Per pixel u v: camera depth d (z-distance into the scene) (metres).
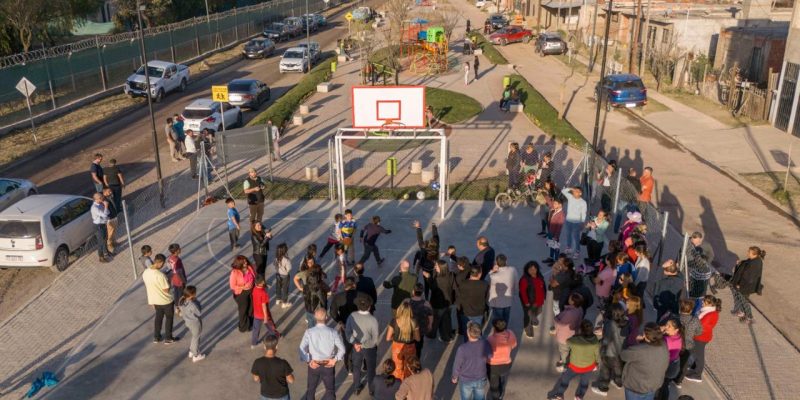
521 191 19.00
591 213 17.77
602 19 54.28
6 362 11.23
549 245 14.25
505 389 9.98
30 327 12.42
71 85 33.75
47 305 13.27
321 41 58.91
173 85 36.06
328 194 19.78
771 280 14.38
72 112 32.12
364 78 38.06
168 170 22.80
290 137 26.98
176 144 24.23
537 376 10.34
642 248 11.65
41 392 10.17
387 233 15.73
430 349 11.09
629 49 42.50
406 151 24.67
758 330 11.89
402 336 9.02
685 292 12.62
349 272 14.16
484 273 11.91
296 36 62.25
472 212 18.06
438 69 41.34
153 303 11.13
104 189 17.06
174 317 12.46
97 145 26.31
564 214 14.99
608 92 31.09
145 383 10.35
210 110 26.47
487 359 8.88
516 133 27.06
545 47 47.16
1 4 38.38
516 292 13.06
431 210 18.25
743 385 10.17
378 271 14.34
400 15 48.88
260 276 10.77
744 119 28.92
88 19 60.06
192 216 18.17
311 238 16.31
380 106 17.66
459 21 68.50
